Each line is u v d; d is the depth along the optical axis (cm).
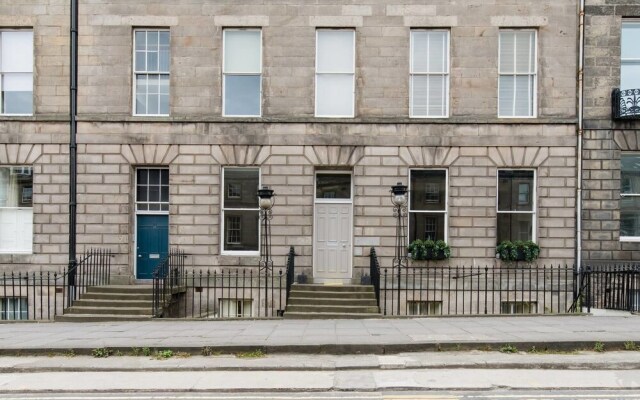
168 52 1441
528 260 1360
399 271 1283
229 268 1392
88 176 1404
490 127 1388
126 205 1401
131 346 870
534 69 1411
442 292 1365
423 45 1425
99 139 1405
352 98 1428
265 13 1412
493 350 863
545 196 1378
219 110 1415
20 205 1437
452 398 640
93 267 1385
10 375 766
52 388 694
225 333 987
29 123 1408
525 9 1391
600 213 1367
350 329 1021
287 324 1106
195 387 689
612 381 703
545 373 747
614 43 1377
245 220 1427
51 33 1415
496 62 1395
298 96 1409
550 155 1380
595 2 1381
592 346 862
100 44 1415
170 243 1398
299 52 1412
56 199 1402
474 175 1387
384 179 1395
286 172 1402
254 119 1403
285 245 1393
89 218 1399
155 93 1445
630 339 874
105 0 1412
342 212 1426
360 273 1387
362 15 1406
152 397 660
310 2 1410
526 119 1381
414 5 1402
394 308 1370
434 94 1425
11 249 1429
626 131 1370
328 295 1287
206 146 1407
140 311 1227
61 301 1380
